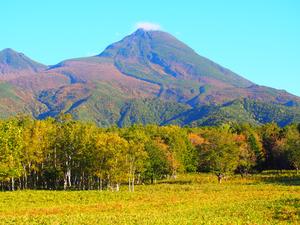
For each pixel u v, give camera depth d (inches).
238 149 4837.6
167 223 1647.4
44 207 2418.8
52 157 4419.3
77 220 1754.4
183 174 5880.9
